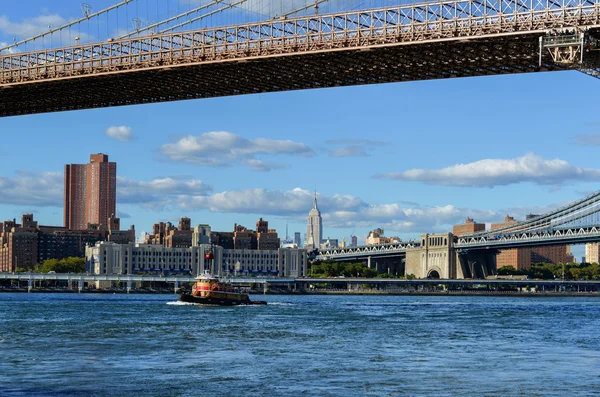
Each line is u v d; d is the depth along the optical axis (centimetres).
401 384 7956
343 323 15225
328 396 7381
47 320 15338
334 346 11025
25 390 7531
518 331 13638
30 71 16700
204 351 10331
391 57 14162
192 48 15238
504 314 19062
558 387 7862
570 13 12519
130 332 12775
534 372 8756
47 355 9819
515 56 13675
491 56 13800
